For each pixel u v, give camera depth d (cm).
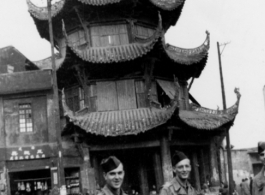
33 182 3494
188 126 3050
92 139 3061
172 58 3278
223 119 3397
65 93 3572
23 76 3316
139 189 3278
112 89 3334
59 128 2958
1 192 3122
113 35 3434
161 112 3081
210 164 3391
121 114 3225
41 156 3189
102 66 3203
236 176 5603
